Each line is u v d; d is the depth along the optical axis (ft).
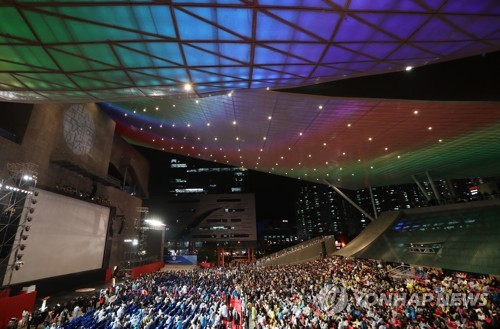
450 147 85.40
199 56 29.58
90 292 84.89
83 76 34.04
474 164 108.88
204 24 24.44
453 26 24.77
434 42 27.71
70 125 104.17
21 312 56.44
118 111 144.05
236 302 72.43
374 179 149.28
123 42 27.04
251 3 21.89
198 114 91.20
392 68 34.42
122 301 65.67
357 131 77.10
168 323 46.62
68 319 54.34
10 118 79.30
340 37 26.43
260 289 71.72
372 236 131.44
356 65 32.89
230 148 129.90
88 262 97.14
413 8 22.40
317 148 99.66
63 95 40.75
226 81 36.52
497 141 77.87
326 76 36.47
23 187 68.80
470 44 28.48
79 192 102.42
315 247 155.63
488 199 93.50
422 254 94.02
